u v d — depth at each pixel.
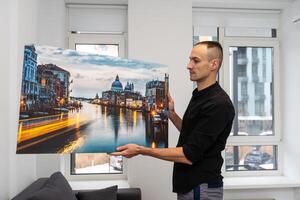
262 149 3.12
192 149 1.42
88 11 2.93
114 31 2.96
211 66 1.53
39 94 1.45
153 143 1.66
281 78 3.12
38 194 1.54
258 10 3.07
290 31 2.95
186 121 1.58
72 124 1.52
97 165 2.96
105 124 1.58
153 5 2.67
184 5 2.70
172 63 2.68
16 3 1.86
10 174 1.80
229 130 1.53
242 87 3.09
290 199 2.90
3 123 1.77
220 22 3.06
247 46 3.09
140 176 2.63
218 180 1.53
